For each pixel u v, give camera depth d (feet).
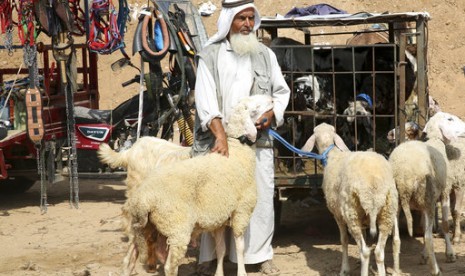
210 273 24.59
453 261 25.07
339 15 29.78
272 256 24.63
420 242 28.02
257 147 23.75
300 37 59.52
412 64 30.19
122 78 60.08
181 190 20.92
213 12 62.69
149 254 21.53
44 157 35.14
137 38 33.04
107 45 35.32
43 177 34.73
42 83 35.86
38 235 30.73
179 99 33.24
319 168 28.30
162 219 20.76
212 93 23.41
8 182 40.42
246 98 22.71
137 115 35.63
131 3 64.08
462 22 60.18
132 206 20.94
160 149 25.61
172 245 20.88
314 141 24.50
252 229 23.97
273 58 24.11
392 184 21.70
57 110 35.91
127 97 58.80
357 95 29.50
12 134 34.58
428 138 25.89
